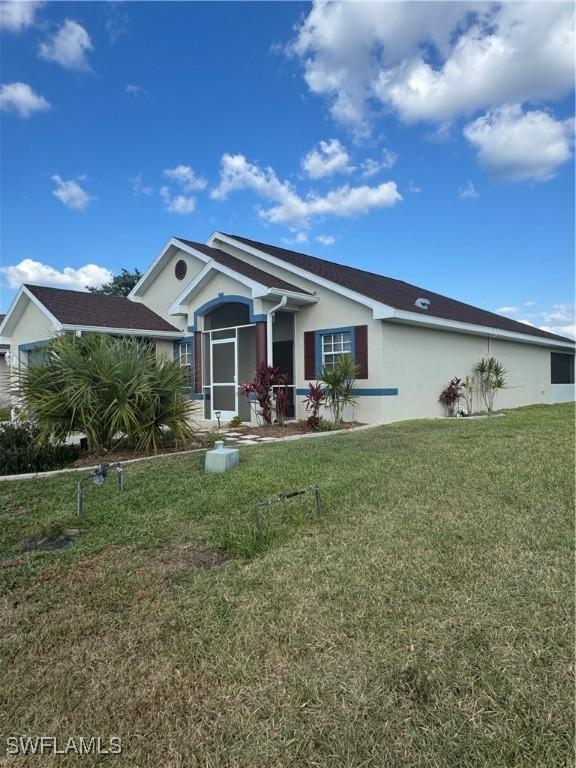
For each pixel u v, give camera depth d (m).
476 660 2.17
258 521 3.85
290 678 2.12
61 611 2.75
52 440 7.54
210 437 9.34
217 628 2.51
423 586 2.85
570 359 22.00
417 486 4.91
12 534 4.02
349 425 10.69
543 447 6.60
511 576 2.94
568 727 1.78
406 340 11.71
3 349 18.69
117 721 1.93
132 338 9.74
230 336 13.66
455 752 1.71
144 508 4.54
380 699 1.97
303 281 12.45
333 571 3.08
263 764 1.70
